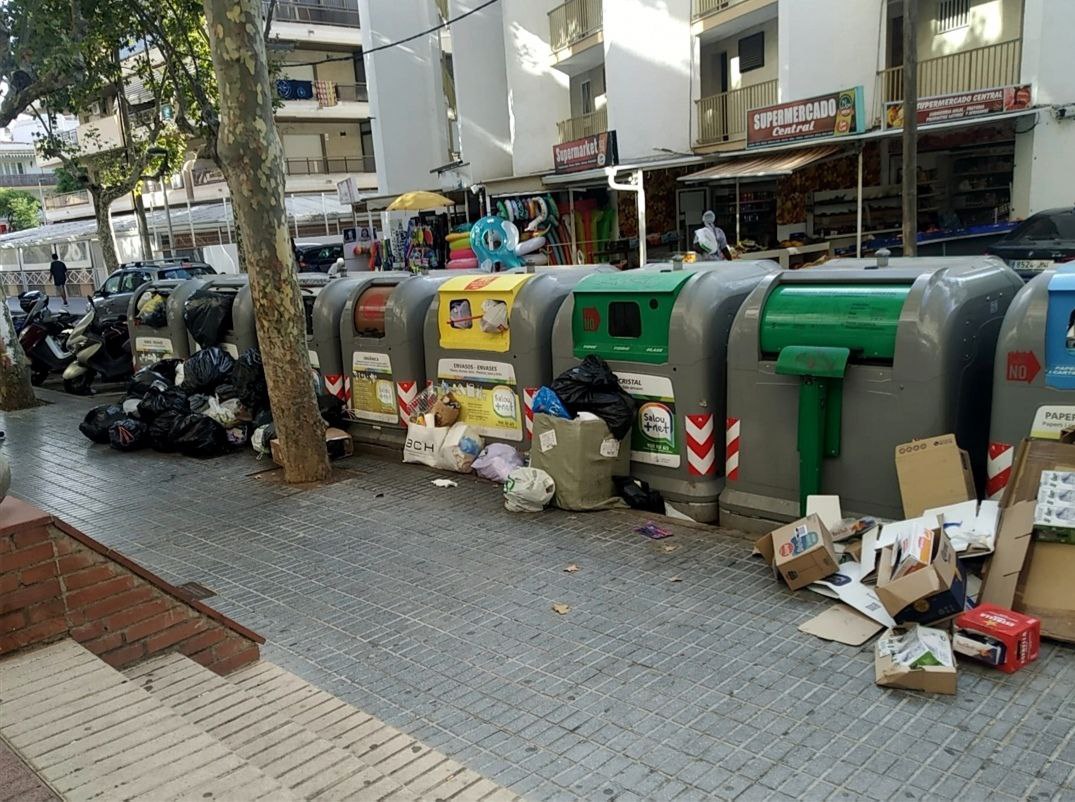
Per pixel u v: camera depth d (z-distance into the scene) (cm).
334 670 391
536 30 2248
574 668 376
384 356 754
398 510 614
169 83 2200
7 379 1102
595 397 572
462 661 391
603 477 575
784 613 412
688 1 1873
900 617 372
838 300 475
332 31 3784
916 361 440
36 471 798
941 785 280
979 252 1407
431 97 2741
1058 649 358
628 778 297
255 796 232
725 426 558
